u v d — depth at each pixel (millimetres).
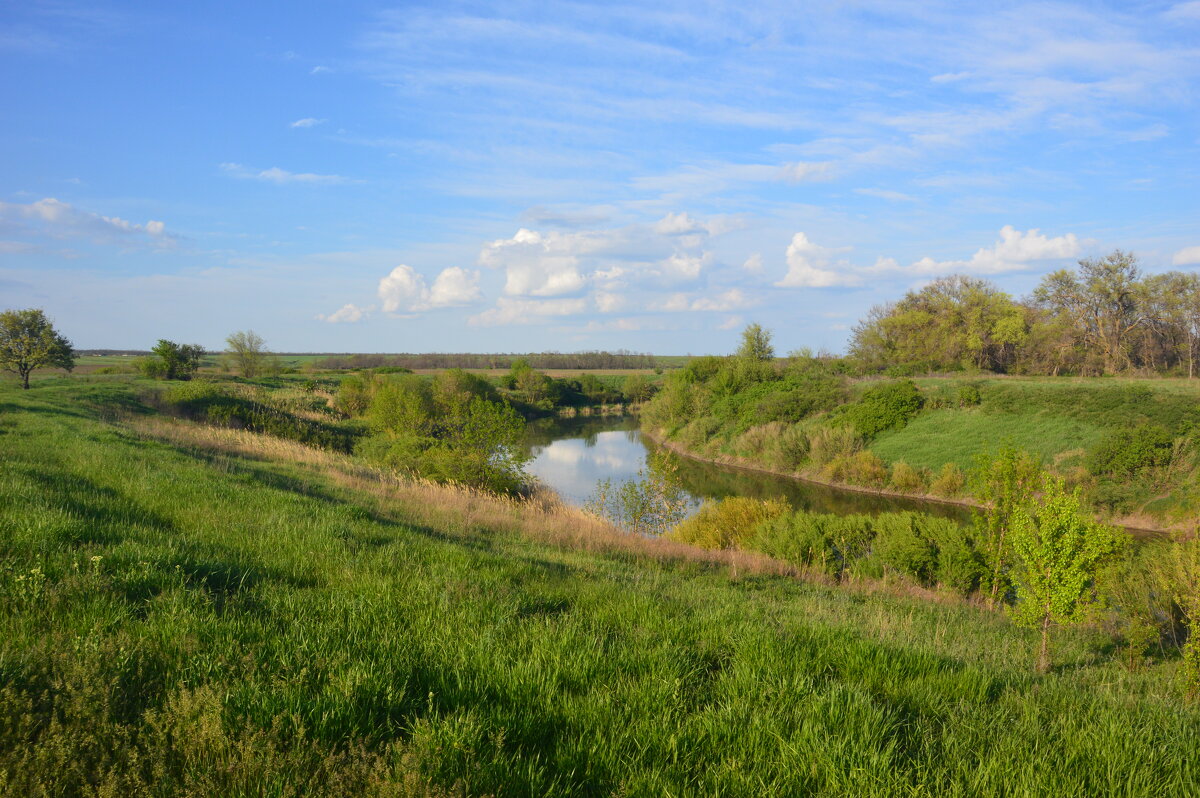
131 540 6168
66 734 2754
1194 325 58844
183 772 2701
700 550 15688
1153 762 3539
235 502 9727
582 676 4129
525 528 13562
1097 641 9508
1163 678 6887
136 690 3352
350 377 56750
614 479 39094
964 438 41188
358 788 2705
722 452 52969
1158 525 28109
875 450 43938
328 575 6266
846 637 5344
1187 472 29594
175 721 2994
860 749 3357
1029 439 38000
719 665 4766
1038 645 8586
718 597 8305
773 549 16938
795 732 3516
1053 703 4531
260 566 6289
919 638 6832
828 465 42906
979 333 67000
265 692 3311
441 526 12008
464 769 2930
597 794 3021
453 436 24109
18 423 18062
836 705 3848
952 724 3896
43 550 5383
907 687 4473
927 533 15281
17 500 7223
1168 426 33625
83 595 4480
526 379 91188
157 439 19062
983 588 13570
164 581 5066
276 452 21812
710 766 3199
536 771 3049
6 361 34438
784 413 52750
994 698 4637
